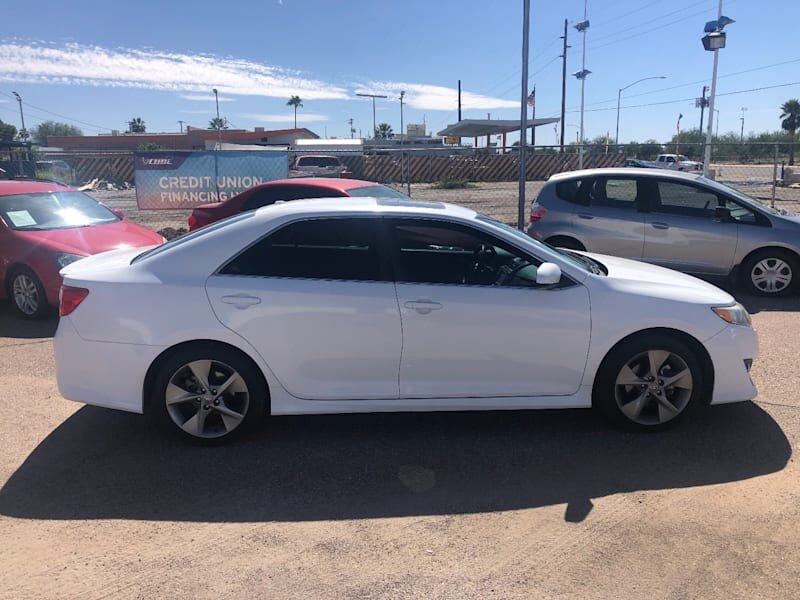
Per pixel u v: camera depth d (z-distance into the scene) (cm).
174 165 1293
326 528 322
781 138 5384
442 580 281
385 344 399
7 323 726
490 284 410
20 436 428
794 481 360
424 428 439
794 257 796
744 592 271
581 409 468
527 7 1012
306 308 394
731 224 807
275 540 312
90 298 396
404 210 415
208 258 400
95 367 398
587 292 408
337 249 406
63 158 2333
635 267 475
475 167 3475
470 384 410
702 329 409
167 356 398
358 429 438
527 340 405
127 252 467
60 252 721
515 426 441
